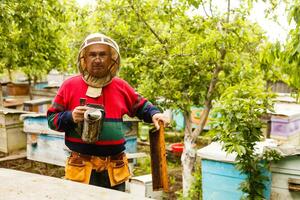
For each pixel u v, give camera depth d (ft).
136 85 17.87
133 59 15.87
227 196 13.71
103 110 7.04
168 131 35.27
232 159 13.17
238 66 15.46
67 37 27.53
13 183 4.54
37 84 47.70
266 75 15.79
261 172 12.75
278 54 10.84
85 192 4.23
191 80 16.14
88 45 7.36
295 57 10.36
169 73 15.58
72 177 7.46
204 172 14.20
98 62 7.38
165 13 16.84
